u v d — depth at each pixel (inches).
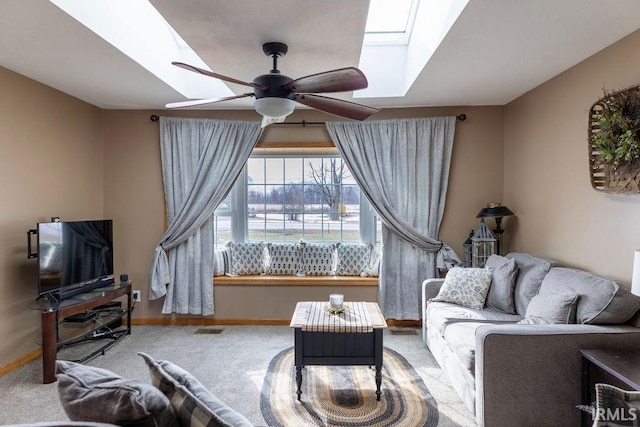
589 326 85.7
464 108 164.9
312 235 186.4
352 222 184.9
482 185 165.5
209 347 140.5
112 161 169.5
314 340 102.8
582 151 112.9
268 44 98.5
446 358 110.3
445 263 159.6
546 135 131.8
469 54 107.4
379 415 95.5
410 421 93.0
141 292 169.8
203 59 110.4
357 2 79.8
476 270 131.1
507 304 119.0
